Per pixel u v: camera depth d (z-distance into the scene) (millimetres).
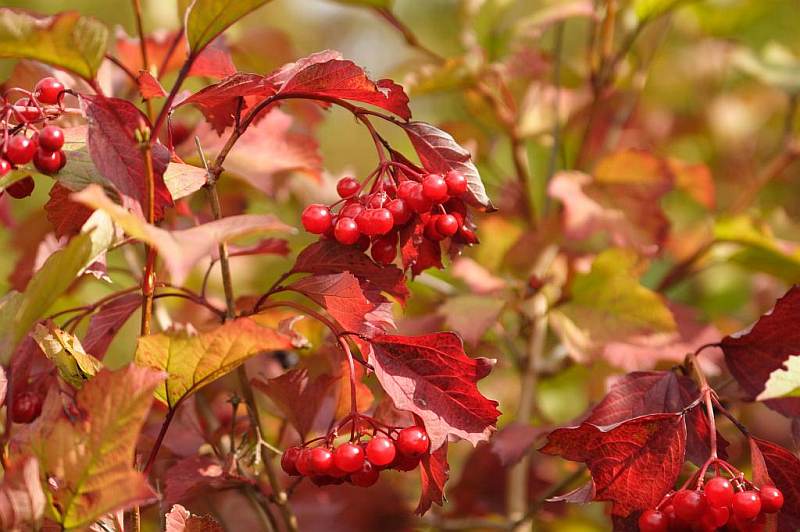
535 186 1372
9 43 912
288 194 1208
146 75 955
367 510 1127
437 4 1732
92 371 942
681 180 1202
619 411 973
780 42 1545
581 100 1238
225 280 986
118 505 898
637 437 946
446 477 940
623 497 953
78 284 1109
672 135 1556
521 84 1219
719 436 959
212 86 951
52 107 951
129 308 1001
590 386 1113
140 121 926
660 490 949
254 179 1081
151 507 1056
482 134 1217
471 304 1105
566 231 1128
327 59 963
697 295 1395
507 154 1410
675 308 1107
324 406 1052
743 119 1578
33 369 990
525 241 1165
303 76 947
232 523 1137
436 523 1128
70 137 945
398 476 1189
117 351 1519
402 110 960
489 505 1160
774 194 1564
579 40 1724
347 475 943
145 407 900
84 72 925
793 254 1143
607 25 1190
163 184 932
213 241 892
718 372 1079
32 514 901
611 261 1096
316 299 961
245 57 1183
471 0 1195
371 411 1021
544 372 1171
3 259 1348
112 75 1112
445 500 944
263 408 1087
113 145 923
